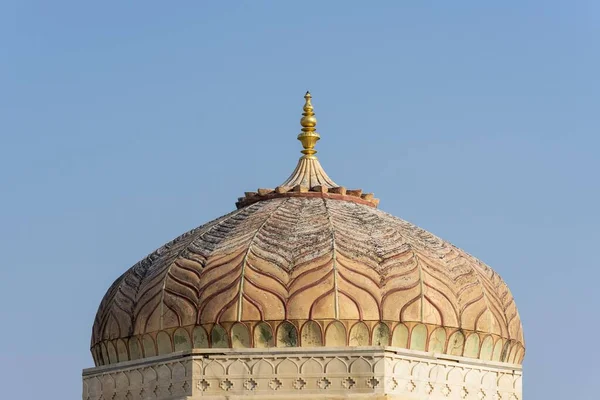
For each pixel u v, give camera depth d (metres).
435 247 41.25
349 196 42.91
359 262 39.38
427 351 39.25
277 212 41.34
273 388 38.34
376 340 38.72
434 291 39.56
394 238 40.72
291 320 38.53
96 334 41.81
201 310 39.09
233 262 39.47
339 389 38.16
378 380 38.06
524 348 42.47
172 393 39.09
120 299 41.06
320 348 38.38
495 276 42.25
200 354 38.66
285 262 39.25
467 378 40.00
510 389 41.03
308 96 44.94
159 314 39.69
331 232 40.16
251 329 38.69
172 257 40.75
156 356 39.69
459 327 39.75
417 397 38.69
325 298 38.62
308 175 44.06
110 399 40.66
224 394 38.44
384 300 38.88
